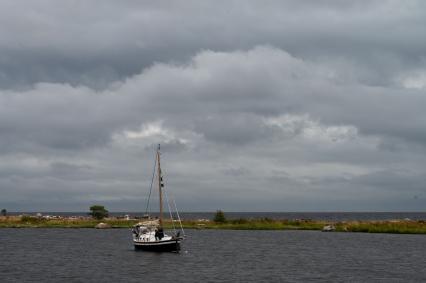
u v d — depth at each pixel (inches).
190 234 6245.1
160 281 2667.3
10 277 2785.4
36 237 5684.1
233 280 2691.9
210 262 3422.7
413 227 6358.3
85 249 4293.8
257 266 3240.7
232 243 4950.8
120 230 6934.1
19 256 3806.6
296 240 5270.7
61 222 7760.8
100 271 2997.0
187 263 3356.3
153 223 3993.6
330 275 2869.1
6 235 5984.3
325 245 4714.6
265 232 6648.6
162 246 3882.9
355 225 6722.4
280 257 3752.5
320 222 7637.8
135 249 4126.5
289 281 2662.4
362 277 2805.1
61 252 4067.4
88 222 7775.6
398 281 2687.0
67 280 2687.0
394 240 5221.5
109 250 4183.1
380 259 3624.5
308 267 3201.3
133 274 2881.4
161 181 3905.0
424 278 2783.0
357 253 4015.8
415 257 3737.7
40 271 3006.9
